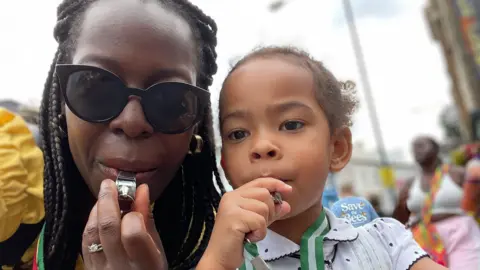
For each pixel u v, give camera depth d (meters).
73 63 0.36
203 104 0.36
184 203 0.45
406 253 0.42
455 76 7.33
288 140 0.38
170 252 0.44
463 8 5.82
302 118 0.38
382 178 3.92
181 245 0.44
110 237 0.28
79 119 0.34
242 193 0.34
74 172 0.41
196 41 0.39
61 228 0.40
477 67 5.96
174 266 0.43
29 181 0.43
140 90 0.33
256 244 0.40
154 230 0.32
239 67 0.41
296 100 0.38
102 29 0.34
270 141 0.37
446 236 1.01
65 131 0.40
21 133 0.46
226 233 0.32
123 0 0.35
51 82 0.42
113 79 0.33
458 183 1.08
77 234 0.42
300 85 0.39
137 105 0.33
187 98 0.35
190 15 0.41
